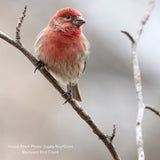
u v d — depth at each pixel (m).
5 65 14.21
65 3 15.34
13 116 13.43
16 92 13.89
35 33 14.82
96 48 14.90
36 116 13.62
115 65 14.92
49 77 9.10
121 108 14.59
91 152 13.58
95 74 14.83
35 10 15.12
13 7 15.06
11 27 14.80
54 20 9.91
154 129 13.85
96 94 14.70
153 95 14.62
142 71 14.96
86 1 15.50
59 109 13.90
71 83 10.80
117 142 13.95
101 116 14.46
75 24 9.95
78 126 13.81
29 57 8.72
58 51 9.78
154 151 13.54
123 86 14.83
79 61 10.21
